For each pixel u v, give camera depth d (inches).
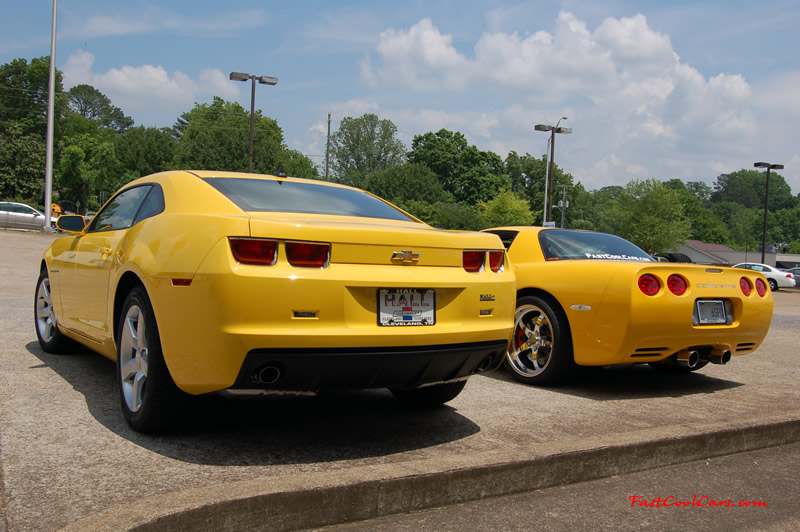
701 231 4598.9
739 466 131.4
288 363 107.4
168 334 114.5
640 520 101.7
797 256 3617.1
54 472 102.7
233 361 105.8
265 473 108.0
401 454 122.3
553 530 96.3
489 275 133.3
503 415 155.6
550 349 192.7
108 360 195.8
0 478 99.1
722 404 177.8
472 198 3612.2
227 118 2977.4
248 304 105.3
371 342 112.7
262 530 88.5
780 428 146.9
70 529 77.3
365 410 155.1
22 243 808.3
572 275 186.2
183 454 115.4
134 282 136.4
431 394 154.6
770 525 102.7
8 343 216.4
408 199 3243.1
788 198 7608.3
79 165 2918.3
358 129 3909.9
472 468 105.6
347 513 94.9
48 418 132.5
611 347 176.7
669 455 129.0
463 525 96.3
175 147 2785.4
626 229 2669.8
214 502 85.4
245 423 138.3
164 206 135.6
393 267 119.0
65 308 179.8
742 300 191.6
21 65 3019.2
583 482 117.6
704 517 104.4
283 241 109.7
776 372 235.6
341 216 136.2
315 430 135.6
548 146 1529.3
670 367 230.5
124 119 5004.9
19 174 2110.0
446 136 3826.3
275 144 2364.7
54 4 1106.1
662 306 175.0
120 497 93.9
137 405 125.9
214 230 111.2
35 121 2970.0
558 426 146.8
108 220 165.6
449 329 122.5
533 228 220.1
